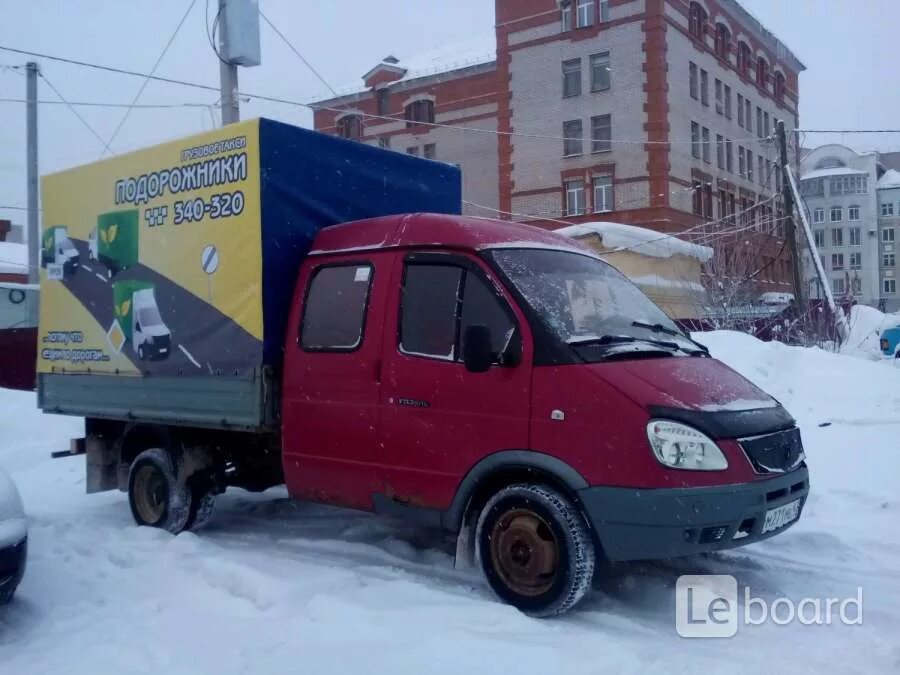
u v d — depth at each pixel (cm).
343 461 622
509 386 544
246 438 753
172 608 565
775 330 2305
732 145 4291
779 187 3203
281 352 667
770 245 3800
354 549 696
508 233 618
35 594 605
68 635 528
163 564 657
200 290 703
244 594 582
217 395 689
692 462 493
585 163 3844
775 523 524
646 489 493
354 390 616
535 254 607
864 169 7375
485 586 589
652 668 443
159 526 775
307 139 688
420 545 704
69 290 841
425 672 434
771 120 4819
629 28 3716
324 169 699
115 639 512
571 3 3888
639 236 2777
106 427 848
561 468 519
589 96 3834
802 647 480
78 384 830
